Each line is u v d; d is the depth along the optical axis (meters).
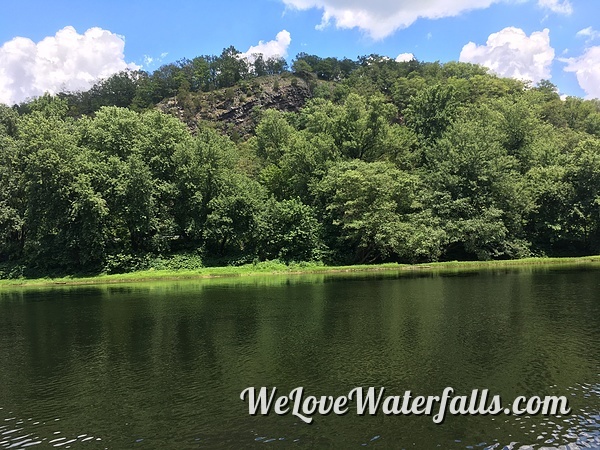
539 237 52.66
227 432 8.94
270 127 72.62
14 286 40.47
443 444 8.24
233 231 48.38
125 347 15.53
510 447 8.09
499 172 49.44
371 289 27.84
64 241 44.97
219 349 14.70
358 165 50.19
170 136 51.62
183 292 29.89
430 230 45.69
